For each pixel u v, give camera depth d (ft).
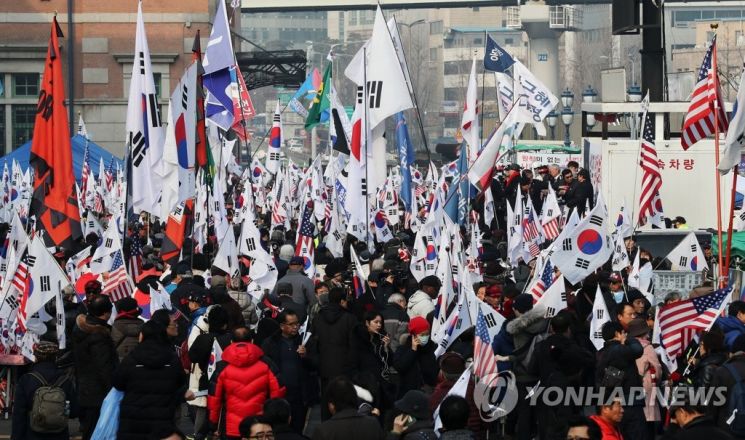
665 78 121.39
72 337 52.85
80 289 66.18
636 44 547.49
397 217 119.85
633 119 106.52
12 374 62.54
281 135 125.39
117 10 208.13
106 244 66.23
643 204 79.20
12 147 209.36
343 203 97.14
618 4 111.55
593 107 106.93
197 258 77.25
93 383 51.85
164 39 207.51
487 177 75.31
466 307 54.08
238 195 134.51
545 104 124.26
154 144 77.41
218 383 47.42
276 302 61.62
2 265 70.38
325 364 53.36
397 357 52.47
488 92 593.83
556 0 318.45
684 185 99.91
